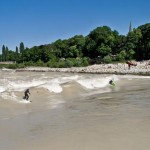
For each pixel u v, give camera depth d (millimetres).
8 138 19281
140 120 23359
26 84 52125
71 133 20094
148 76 76938
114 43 149625
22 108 30172
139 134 19359
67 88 46375
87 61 139375
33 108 30281
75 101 35469
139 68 100812
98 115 25969
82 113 27219
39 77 75062
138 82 60094
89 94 42688
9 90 40844
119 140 18172
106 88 50875
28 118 25312
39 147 17344
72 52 165125
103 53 146250
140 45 136500
